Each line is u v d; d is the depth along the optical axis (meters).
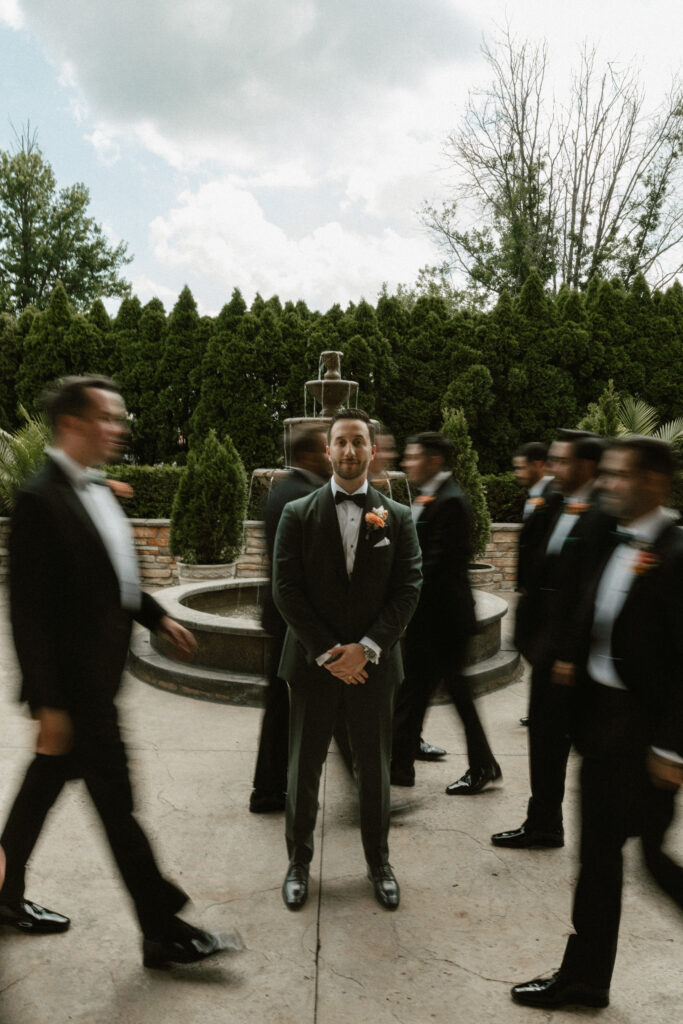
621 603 2.03
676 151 22.44
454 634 3.52
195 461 8.41
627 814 2.01
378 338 12.55
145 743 4.11
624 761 2.01
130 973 2.23
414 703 3.59
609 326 13.30
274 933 2.45
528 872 2.88
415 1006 2.11
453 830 3.23
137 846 2.17
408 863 2.94
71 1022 2.02
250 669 4.88
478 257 24.05
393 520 2.60
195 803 3.42
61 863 2.85
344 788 3.65
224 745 4.11
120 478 10.48
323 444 3.23
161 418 12.87
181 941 2.25
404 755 3.63
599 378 13.29
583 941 2.09
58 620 2.07
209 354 12.45
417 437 3.61
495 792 3.63
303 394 12.45
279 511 3.17
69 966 2.26
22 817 2.33
